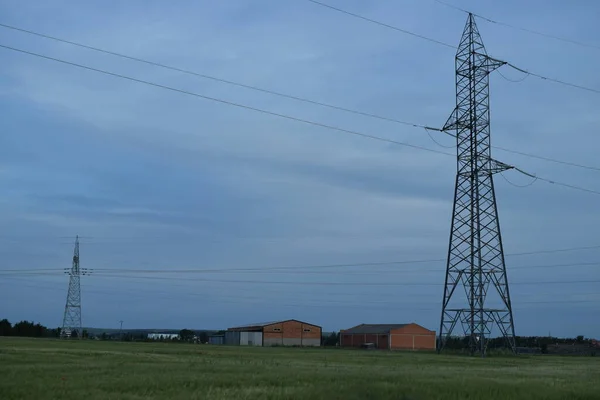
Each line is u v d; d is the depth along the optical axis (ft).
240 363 143.02
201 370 111.14
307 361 170.71
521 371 143.43
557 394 87.40
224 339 486.79
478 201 243.60
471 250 243.40
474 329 240.94
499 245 241.55
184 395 73.77
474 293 242.99
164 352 212.23
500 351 258.98
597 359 266.98
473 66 248.52
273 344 467.93
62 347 231.50
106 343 337.52
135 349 235.81
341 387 82.07
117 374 98.07
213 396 74.18
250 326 494.18
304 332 480.23
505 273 242.58
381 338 438.81
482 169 242.99
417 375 110.93
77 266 485.97
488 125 245.65
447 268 248.73
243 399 72.43
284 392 77.66
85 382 83.10
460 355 251.19
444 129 253.65
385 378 100.07
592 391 92.02
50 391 73.67
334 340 523.70
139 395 73.82
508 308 250.37
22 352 169.58
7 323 514.68
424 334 445.78
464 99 250.16
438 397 79.61
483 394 83.92
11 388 75.00
